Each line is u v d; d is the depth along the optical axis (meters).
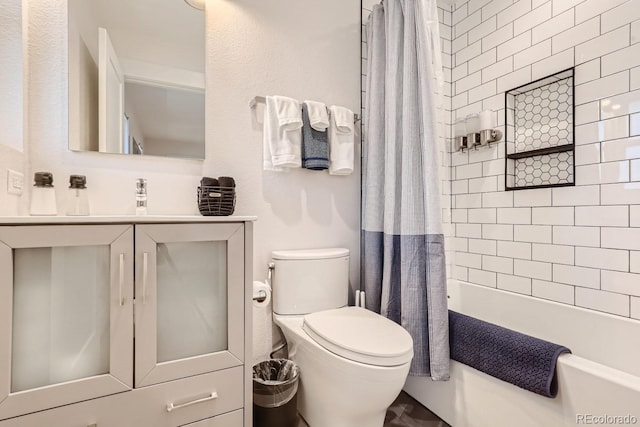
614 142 1.51
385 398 1.21
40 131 1.28
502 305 1.94
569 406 1.10
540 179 1.84
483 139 2.06
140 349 0.99
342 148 1.79
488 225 2.11
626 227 1.47
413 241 1.57
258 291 1.42
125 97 1.43
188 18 1.56
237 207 1.65
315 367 1.36
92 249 0.96
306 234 1.83
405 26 1.66
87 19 1.38
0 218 0.82
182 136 1.53
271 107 1.63
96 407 0.93
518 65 1.94
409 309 1.56
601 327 1.51
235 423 1.14
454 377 1.49
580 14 1.65
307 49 1.86
